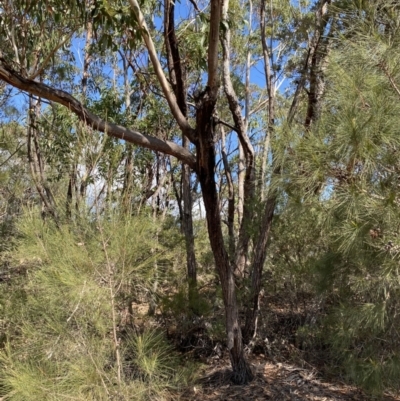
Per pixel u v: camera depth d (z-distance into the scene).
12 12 4.12
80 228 3.23
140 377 3.31
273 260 5.88
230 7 6.84
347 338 3.41
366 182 2.61
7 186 5.39
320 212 2.85
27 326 3.22
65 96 3.49
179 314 5.31
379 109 2.49
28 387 2.71
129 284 3.43
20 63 4.02
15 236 4.75
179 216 7.16
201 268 6.91
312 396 4.46
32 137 6.87
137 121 6.86
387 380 3.27
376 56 2.64
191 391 4.42
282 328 5.99
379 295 3.11
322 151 2.67
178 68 3.98
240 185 7.63
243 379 4.79
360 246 2.80
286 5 6.31
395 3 2.92
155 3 4.79
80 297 2.94
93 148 3.27
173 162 8.90
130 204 3.33
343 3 3.66
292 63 5.58
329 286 3.58
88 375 2.96
